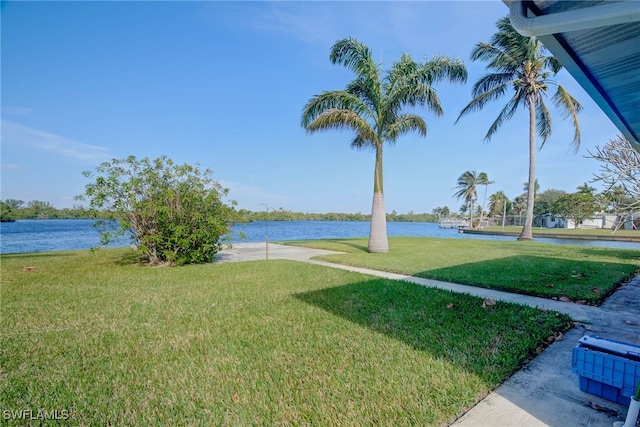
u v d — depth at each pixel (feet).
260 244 46.34
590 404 6.56
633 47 6.27
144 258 28.17
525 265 24.17
